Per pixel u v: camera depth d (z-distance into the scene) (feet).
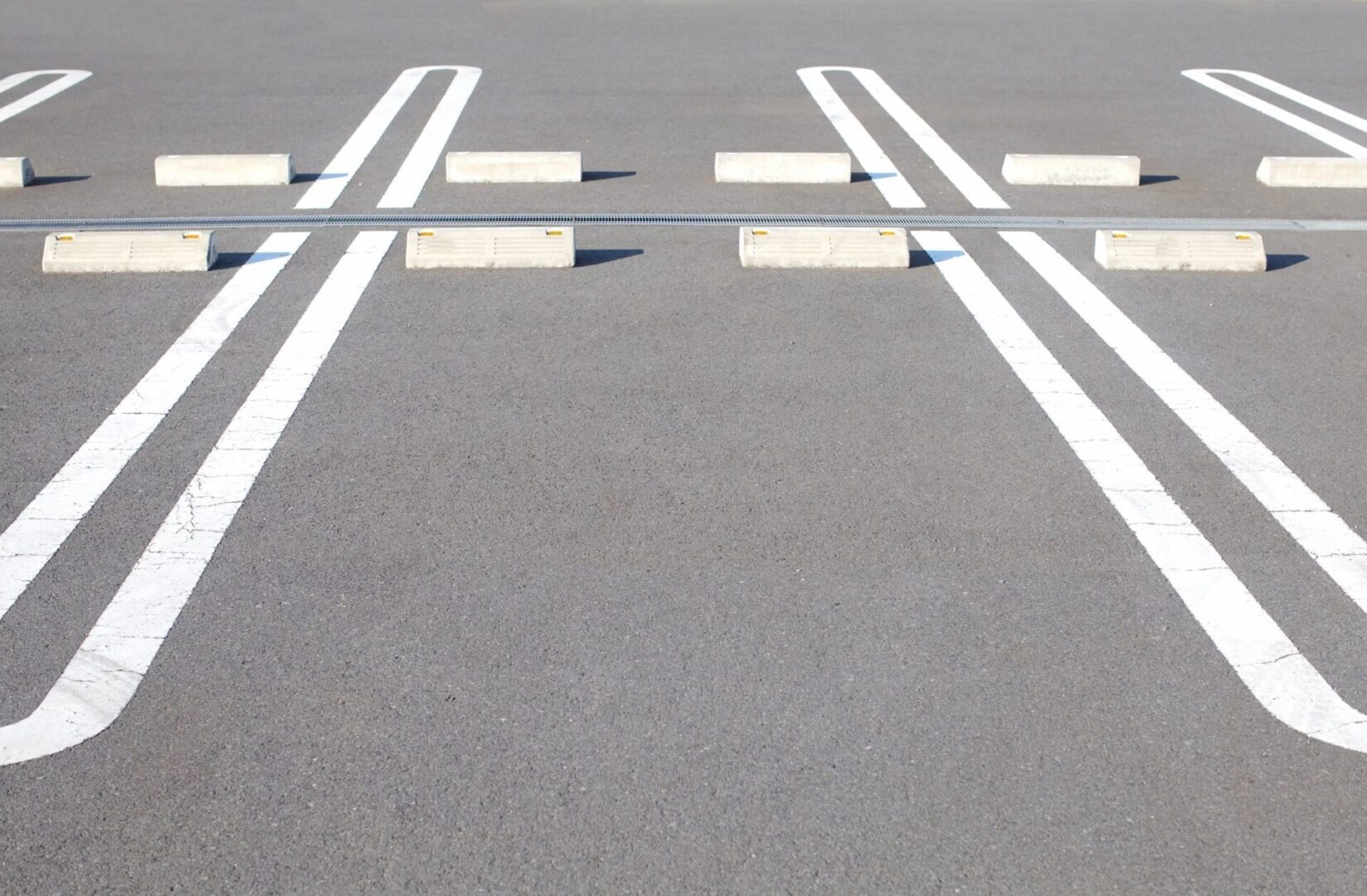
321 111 46.73
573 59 56.03
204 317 27.02
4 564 17.60
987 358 25.31
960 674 15.38
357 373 24.29
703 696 14.90
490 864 12.45
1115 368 24.84
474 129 44.16
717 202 36.06
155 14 66.69
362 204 35.53
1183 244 30.60
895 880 12.30
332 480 20.08
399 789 13.44
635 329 26.63
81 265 29.63
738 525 18.79
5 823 12.98
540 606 16.69
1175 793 13.50
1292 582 17.40
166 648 15.80
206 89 50.24
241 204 35.45
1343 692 15.15
